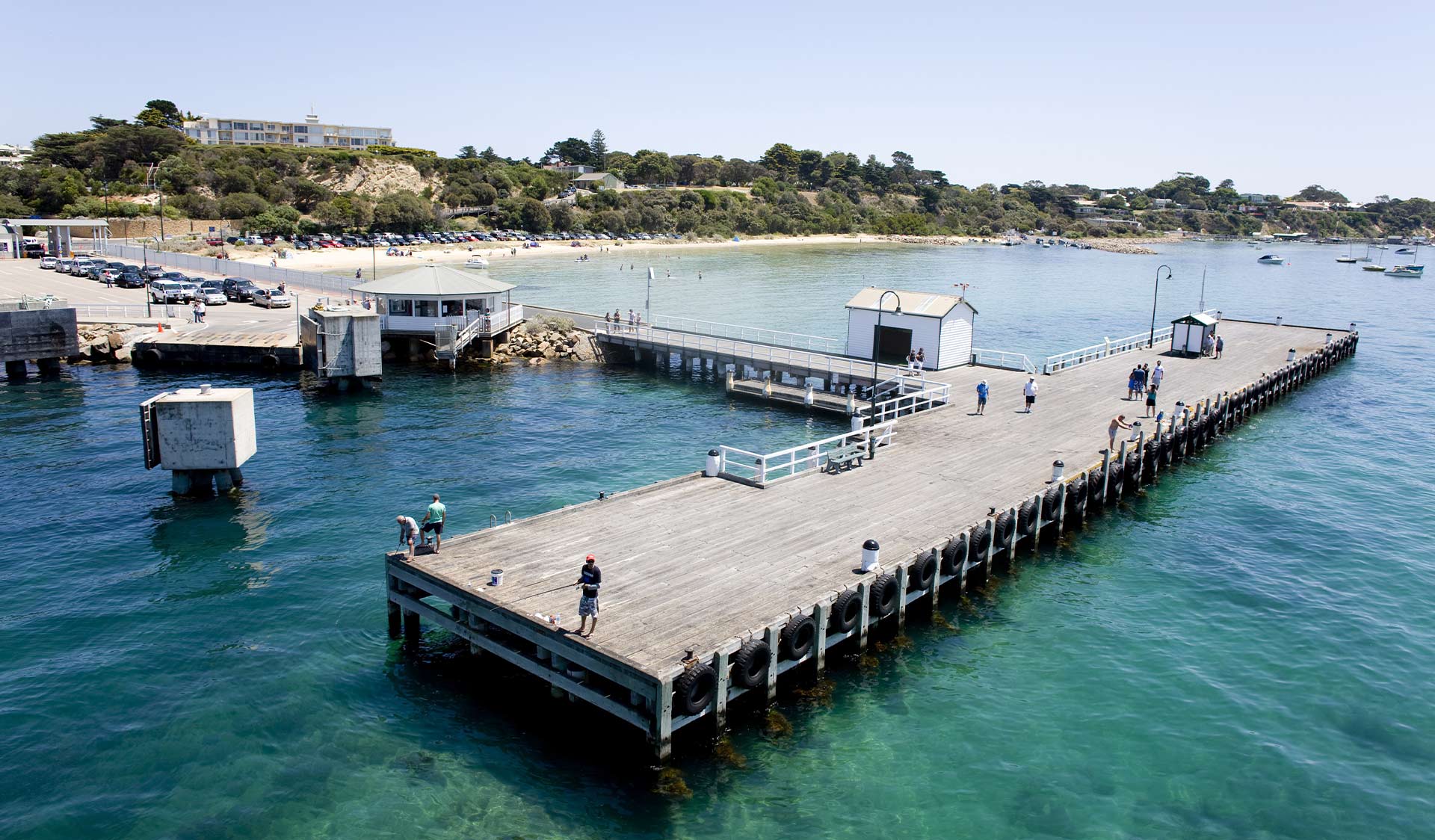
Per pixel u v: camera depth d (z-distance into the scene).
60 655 25.33
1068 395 49.19
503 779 20.42
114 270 89.12
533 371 64.50
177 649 25.73
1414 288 157.50
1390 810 20.14
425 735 22.02
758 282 134.62
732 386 57.50
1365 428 53.44
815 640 23.70
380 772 20.61
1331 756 22.06
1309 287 157.12
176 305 77.31
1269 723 23.31
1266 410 57.41
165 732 21.92
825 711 23.11
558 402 55.31
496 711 23.05
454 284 66.62
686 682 20.22
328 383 57.34
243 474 40.56
